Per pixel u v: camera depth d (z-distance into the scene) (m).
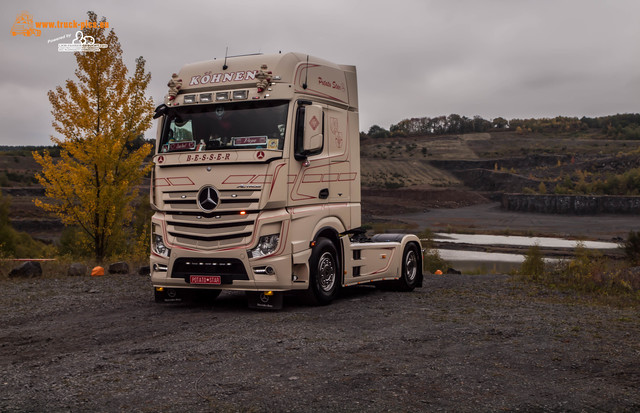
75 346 6.71
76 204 18.70
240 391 4.85
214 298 10.70
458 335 7.18
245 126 9.19
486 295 11.57
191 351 6.27
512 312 9.10
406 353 6.22
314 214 9.58
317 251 9.58
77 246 22.75
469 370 5.55
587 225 128.25
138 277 14.29
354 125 10.93
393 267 11.90
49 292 11.36
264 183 8.81
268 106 9.20
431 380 5.20
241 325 7.88
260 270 8.91
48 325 8.02
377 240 12.26
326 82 10.16
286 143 9.03
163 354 6.16
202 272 9.21
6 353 6.39
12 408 4.43
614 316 8.80
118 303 10.05
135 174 19.16
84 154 18.11
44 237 88.12
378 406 4.49
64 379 5.22
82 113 17.91
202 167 9.14
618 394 4.86
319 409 4.41
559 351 6.37
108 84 18.28
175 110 9.63
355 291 12.28
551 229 118.62
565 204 167.62
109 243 19.80
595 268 14.24
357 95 11.06
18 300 10.28
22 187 148.88
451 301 10.48
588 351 6.38
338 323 8.03
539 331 7.46
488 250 71.19
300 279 9.39
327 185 10.02
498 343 6.74
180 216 9.30
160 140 9.66
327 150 10.07
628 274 13.59
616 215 156.38
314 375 5.33
